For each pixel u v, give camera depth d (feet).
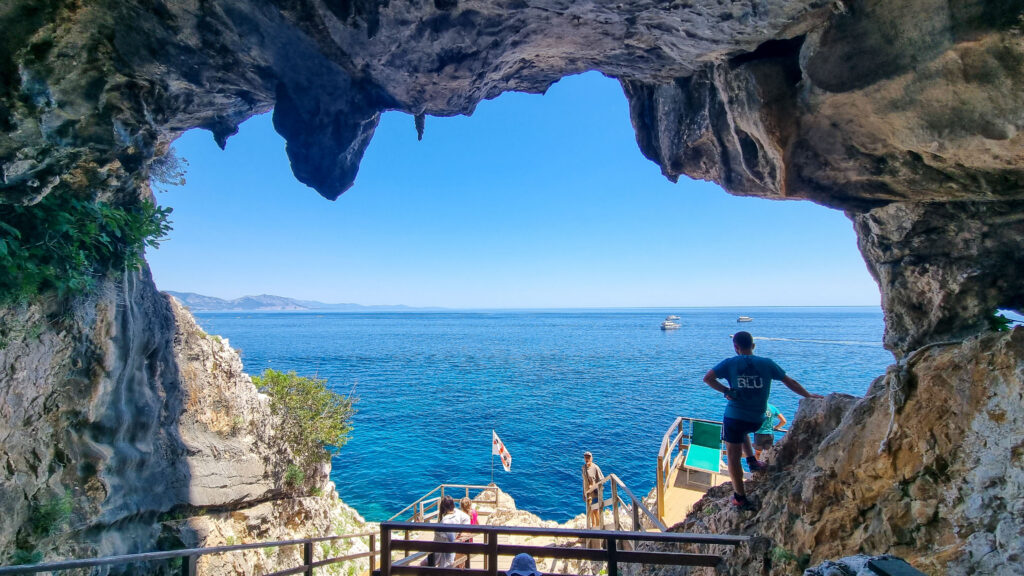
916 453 12.82
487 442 107.96
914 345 17.70
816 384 159.33
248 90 18.04
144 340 25.18
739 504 17.81
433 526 14.60
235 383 33.50
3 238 15.85
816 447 17.63
